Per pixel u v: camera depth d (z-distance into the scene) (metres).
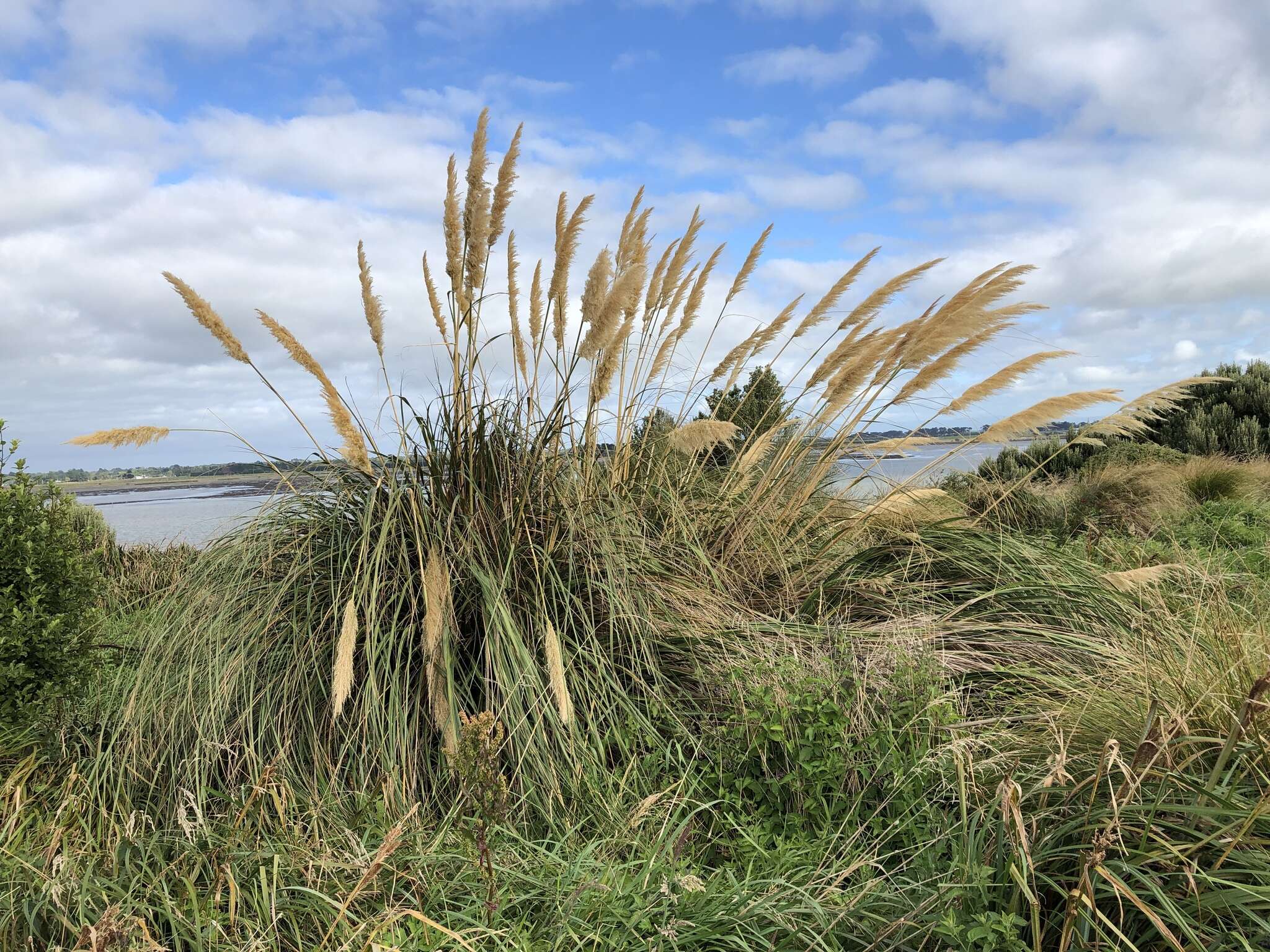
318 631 3.95
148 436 3.98
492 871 2.45
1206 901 2.15
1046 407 5.61
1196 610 4.25
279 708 3.77
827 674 3.80
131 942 2.18
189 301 3.99
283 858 2.65
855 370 5.79
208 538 4.50
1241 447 15.27
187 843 2.75
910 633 4.43
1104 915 2.26
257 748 3.61
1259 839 2.29
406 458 4.38
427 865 2.70
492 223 4.88
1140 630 4.48
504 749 3.53
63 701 4.15
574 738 3.55
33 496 4.24
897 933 2.26
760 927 2.39
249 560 4.23
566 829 3.12
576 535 4.41
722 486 5.94
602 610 4.25
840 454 6.02
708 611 4.66
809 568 5.44
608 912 2.43
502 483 4.38
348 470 4.47
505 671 3.63
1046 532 7.36
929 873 2.51
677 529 5.36
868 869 2.72
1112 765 2.74
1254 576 5.54
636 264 4.32
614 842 2.98
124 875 2.67
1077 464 13.12
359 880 2.48
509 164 4.82
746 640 4.33
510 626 3.74
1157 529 8.41
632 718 3.72
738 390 7.69
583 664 3.91
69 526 4.35
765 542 5.49
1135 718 3.07
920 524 5.95
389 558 4.11
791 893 2.51
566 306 5.45
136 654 4.59
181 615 4.13
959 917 2.24
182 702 3.80
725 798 3.28
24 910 2.40
